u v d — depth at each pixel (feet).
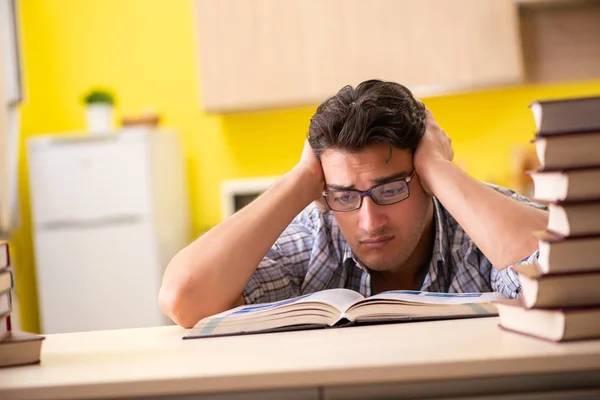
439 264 5.40
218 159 14.70
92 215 13.32
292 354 2.93
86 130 14.98
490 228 4.29
